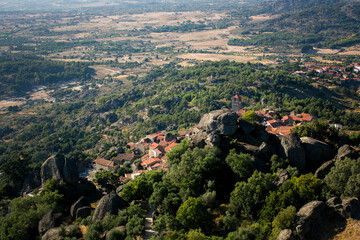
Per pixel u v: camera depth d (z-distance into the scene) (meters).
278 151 70.00
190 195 62.31
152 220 63.19
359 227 45.34
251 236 47.56
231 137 76.31
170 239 49.53
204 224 54.91
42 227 65.69
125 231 55.94
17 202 76.88
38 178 105.50
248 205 56.28
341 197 51.47
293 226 47.53
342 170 53.50
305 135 74.38
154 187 67.38
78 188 82.88
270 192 54.84
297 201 52.50
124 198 72.50
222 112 80.56
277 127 125.38
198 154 70.31
